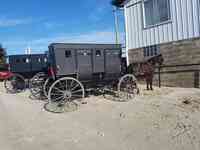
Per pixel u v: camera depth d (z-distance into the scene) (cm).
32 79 702
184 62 675
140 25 796
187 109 423
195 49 646
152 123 357
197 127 325
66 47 502
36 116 438
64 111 465
